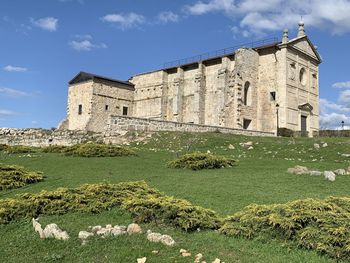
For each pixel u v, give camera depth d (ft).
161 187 61.46
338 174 72.79
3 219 46.65
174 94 230.48
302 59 218.79
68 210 49.24
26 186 67.46
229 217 41.55
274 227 37.29
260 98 211.82
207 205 50.47
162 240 37.52
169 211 42.63
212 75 219.82
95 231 41.39
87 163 88.99
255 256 33.96
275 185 62.39
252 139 137.90
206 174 73.72
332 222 35.14
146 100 242.99
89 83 223.71
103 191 53.83
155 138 136.46
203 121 218.18
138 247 36.58
